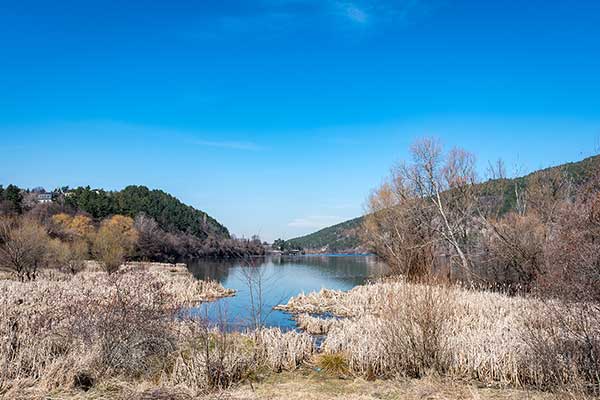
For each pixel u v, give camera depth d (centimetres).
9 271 3450
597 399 654
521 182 3008
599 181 832
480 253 2652
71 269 3591
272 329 1229
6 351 815
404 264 2195
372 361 948
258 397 775
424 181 3122
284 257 9262
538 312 856
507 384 840
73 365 815
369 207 3803
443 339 953
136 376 859
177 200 13950
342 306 2270
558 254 759
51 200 10875
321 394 798
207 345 859
